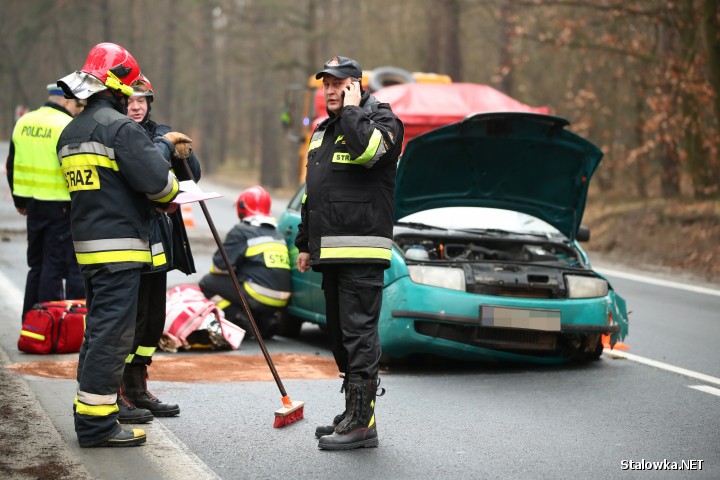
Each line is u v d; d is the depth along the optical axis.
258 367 9.31
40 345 9.35
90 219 6.44
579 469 6.27
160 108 79.69
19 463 6.04
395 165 6.77
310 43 45.31
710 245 19.67
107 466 6.06
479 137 9.72
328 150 6.70
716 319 12.95
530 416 7.66
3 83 80.75
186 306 10.08
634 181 30.73
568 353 9.81
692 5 22.66
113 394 6.48
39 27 70.06
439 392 8.50
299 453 6.50
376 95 19.36
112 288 6.44
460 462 6.37
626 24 25.56
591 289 9.59
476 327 9.23
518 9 30.22
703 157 23.69
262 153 54.25
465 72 40.84
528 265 9.63
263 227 10.98
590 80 29.89
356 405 6.62
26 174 9.76
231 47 66.12
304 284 10.71
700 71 23.00
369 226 6.60
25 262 15.66
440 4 35.03
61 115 9.84
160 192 6.41
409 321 9.13
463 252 10.15
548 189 10.36
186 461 6.22
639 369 9.67
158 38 76.81
